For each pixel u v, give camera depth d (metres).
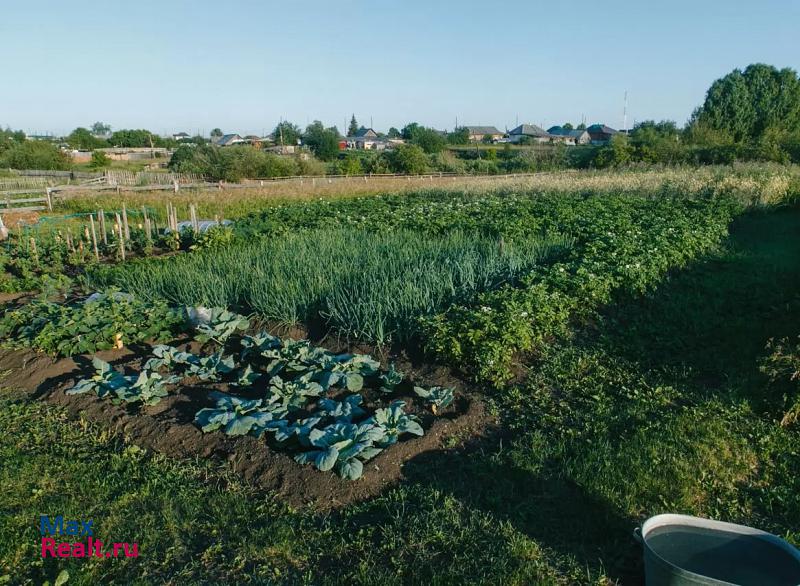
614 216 16.64
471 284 9.39
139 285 10.59
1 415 6.48
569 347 7.89
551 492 4.93
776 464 5.43
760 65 57.25
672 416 6.05
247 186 33.97
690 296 9.91
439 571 4.07
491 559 4.17
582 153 61.94
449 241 13.09
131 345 8.14
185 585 4.01
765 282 10.75
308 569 4.16
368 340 7.93
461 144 100.06
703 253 12.92
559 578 4.09
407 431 5.70
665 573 3.46
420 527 4.52
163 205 24.70
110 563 4.25
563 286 9.07
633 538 4.39
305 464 5.19
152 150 82.44
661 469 5.17
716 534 3.86
